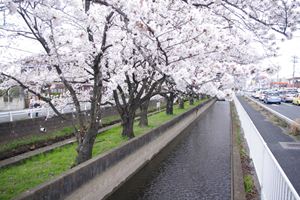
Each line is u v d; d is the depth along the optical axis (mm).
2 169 9922
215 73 8836
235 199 7117
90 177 7672
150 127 16391
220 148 16141
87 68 10883
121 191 9508
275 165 5477
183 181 10477
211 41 8367
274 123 21734
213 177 10898
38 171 9078
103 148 11188
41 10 7016
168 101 24000
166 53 8867
